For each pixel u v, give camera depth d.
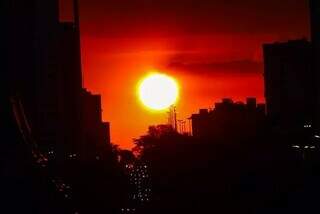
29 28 132.88
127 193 137.25
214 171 122.94
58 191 52.91
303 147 130.50
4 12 61.16
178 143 142.62
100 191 126.12
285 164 115.38
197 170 125.62
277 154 123.38
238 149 130.75
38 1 142.00
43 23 146.62
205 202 118.75
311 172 105.62
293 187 101.25
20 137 53.50
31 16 134.62
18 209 50.78
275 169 112.19
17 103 55.09
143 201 135.88
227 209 114.50
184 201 122.12
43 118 139.50
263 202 105.31
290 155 122.94
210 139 139.38
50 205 51.81
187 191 122.75
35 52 135.88
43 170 52.91
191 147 136.75
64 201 52.84
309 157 122.56
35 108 133.62
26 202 51.09
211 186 118.88
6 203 50.69
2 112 53.91
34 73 135.00
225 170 120.88
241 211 111.88
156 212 126.56
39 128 129.88
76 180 112.81
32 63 134.00
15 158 52.28
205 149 133.88
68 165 110.94
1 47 58.00
